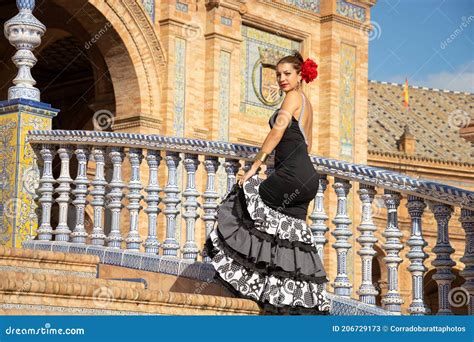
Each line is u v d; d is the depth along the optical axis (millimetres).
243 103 24859
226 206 7809
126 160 20281
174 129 22703
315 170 7703
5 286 6758
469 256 7277
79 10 21266
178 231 20844
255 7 25000
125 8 21734
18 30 12266
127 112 22312
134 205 10508
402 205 29094
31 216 11625
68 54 27984
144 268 9836
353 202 25500
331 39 26547
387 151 36656
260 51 25344
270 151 7578
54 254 9258
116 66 22266
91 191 11047
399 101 40625
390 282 7891
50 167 11570
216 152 9547
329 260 23484
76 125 29750
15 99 11703
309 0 26547
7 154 11719
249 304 7633
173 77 22734
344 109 26922
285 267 7566
